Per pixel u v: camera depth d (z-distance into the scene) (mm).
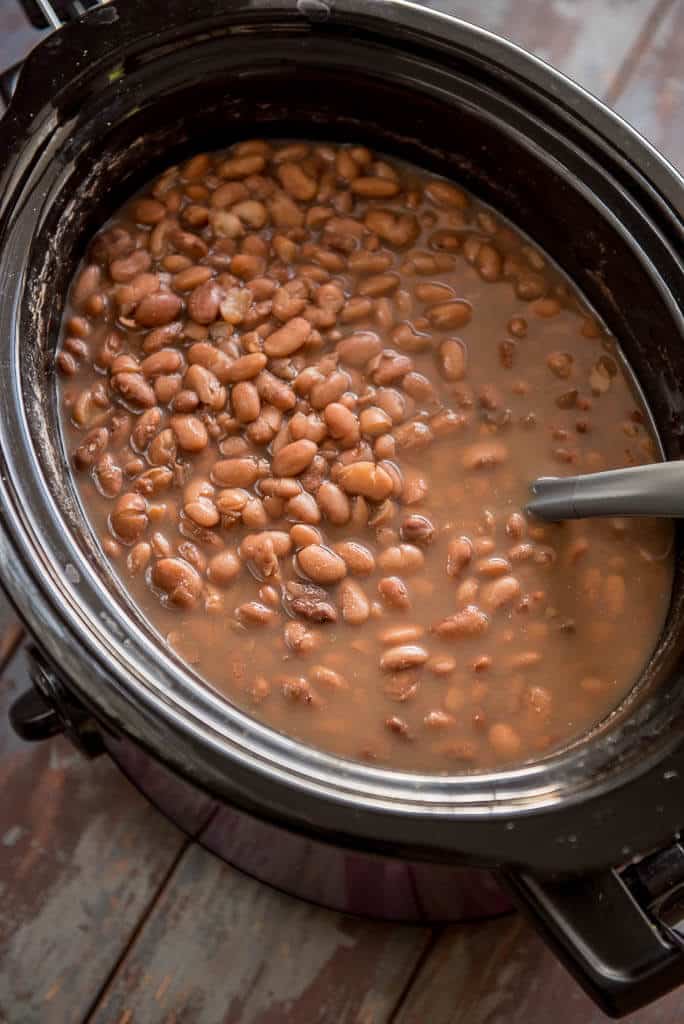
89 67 767
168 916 845
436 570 771
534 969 840
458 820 699
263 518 770
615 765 717
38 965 838
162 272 805
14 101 762
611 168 778
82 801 859
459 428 787
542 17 937
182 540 767
